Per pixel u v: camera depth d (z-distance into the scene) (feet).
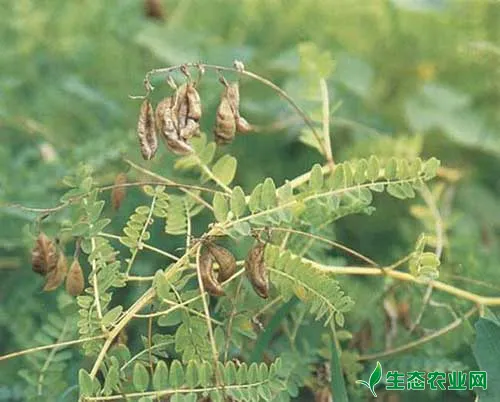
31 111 3.94
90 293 2.50
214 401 2.41
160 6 4.14
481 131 4.21
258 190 2.49
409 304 2.93
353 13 4.66
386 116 4.46
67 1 4.35
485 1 4.50
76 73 4.25
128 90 4.12
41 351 2.77
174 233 2.59
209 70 4.09
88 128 3.98
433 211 3.12
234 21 4.75
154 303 2.56
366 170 2.56
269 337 2.65
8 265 3.33
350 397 2.88
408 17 4.60
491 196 4.05
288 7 4.71
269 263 2.52
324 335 2.77
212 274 2.47
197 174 3.38
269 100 4.09
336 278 2.90
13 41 4.23
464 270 3.06
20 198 3.21
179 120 2.49
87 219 2.52
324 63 2.93
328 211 2.65
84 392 2.40
